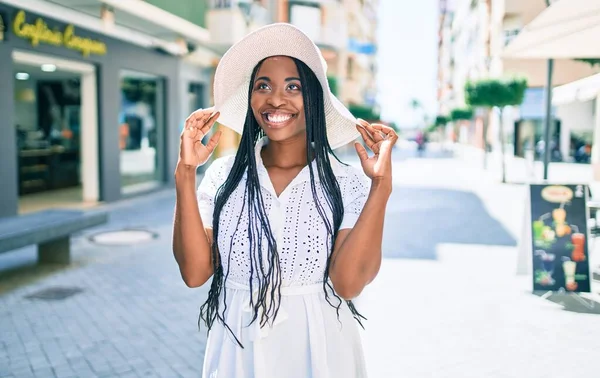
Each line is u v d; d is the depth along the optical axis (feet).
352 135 6.30
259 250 5.39
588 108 95.81
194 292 20.16
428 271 22.75
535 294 19.56
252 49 5.74
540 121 106.52
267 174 5.70
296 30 5.52
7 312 17.80
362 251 5.17
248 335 5.49
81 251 26.73
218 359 5.72
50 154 48.80
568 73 57.67
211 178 6.22
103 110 41.70
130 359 14.20
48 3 34.37
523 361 14.02
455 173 75.15
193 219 5.56
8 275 22.34
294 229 5.50
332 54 118.42
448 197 48.21
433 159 114.11
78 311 17.97
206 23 53.98
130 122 47.67
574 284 19.17
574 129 97.14
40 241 21.21
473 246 27.76
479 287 20.45
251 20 64.23
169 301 19.10
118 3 36.55
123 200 44.91
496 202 44.88
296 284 5.50
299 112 5.74
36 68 42.55
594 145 61.36
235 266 5.59
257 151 5.85
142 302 18.95
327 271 5.48
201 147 5.79
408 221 35.65
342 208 5.57
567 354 14.44
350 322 5.75
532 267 19.42
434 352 14.56
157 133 52.29
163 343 15.30
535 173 72.59
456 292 19.84
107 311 17.99
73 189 50.49
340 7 115.03
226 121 6.39
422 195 49.75
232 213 5.70
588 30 19.40
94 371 13.48
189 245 5.57
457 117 158.40
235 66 5.90
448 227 33.35
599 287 20.54
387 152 5.36
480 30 131.13
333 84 95.25
